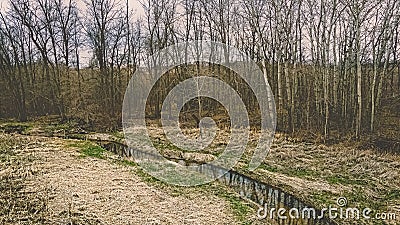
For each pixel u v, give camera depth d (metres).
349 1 23.20
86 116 29.16
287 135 20.66
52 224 9.06
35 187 11.99
